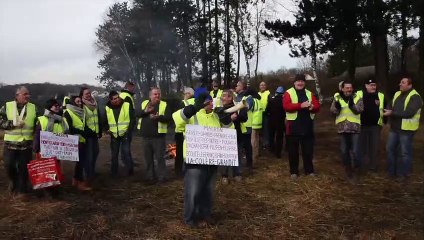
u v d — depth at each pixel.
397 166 9.08
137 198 7.40
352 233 5.70
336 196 7.24
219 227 5.95
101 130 9.02
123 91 10.05
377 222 6.04
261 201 7.09
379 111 8.85
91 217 6.42
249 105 8.73
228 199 7.23
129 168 9.30
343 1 20.17
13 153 7.56
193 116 5.85
